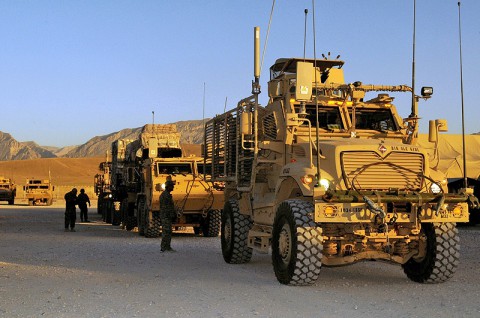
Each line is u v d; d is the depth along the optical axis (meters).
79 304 8.03
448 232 9.72
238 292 8.96
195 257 14.05
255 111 11.42
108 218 29.72
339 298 8.46
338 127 10.91
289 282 9.40
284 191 10.27
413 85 11.00
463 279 10.45
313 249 9.09
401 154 9.53
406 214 9.30
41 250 15.62
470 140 32.34
